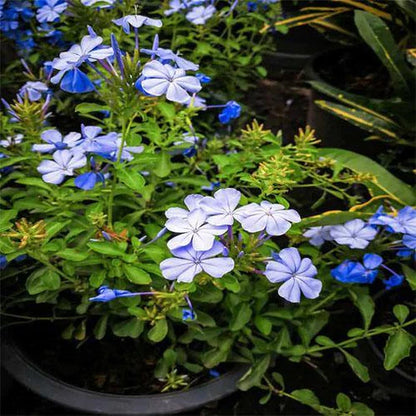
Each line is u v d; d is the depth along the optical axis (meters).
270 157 0.43
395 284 0.43
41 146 0.38
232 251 0.36
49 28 0.57
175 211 0.34
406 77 0.57
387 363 0.40
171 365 0.45
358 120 0.60
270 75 0.91
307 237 0.45
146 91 0.33
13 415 0.48
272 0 0.61
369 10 0.67
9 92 0.61
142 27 0.59
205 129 0.63
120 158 0.38
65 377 0.45
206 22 0.56
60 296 0.46
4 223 0.38
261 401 0.44
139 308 0.41
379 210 0.43
